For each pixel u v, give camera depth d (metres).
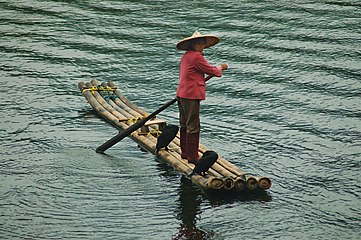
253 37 57.38
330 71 50.06
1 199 32.09
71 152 37.22
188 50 34.12
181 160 35.12
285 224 30.27
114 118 40.69
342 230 29.86
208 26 60.19
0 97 45.28
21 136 39.34
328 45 55.41
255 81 48.44
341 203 32.16
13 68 50.84
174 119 42.31
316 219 30.72
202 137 39.44
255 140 39.06
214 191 32.69
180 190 33.03
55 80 48.62
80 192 32.84
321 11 64.19
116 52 54.44
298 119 41.94
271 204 31.89
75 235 29.17
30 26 60.69
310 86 47.41
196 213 31.03
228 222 30.38
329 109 43.50
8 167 35.44
